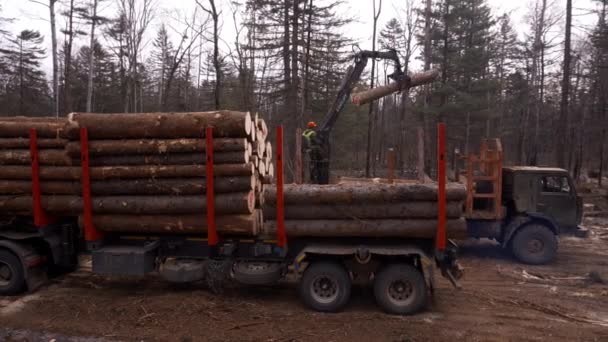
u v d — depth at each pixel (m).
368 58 10.91
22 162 7.22
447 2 26.53
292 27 22.59
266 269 6.83
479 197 10.01
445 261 6.66
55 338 5.63
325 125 10.87
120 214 6.96
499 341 5.63
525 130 36.94
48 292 7.43
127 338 5.61
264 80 23.19
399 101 45.22
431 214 6.37
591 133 33.47
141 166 6.80
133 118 6.78
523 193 10.05
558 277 8.87
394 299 6.46
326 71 23.89
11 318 6.26
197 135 6.75
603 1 22.80
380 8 24.19
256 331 5.77
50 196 7.17
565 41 20.95
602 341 5.70
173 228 6.89
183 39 24.73
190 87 38.25
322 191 6.46
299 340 5.52
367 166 25.34
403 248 6.47
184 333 5.71
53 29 23.12
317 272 6.49
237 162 6.63
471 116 28.06
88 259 9.38
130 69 25.97
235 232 6.79
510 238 10.06
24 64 41.88
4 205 7.23
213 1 15.84
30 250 7.41
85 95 37.31
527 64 36.88
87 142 6.77
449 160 36.88
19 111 37.00
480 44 28.95
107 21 26.20
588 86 32.78
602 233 13.27
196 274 6.93
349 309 6.66
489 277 8.81
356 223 6.49
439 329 5.94
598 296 7.63
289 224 6.59
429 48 23.45
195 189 6.70
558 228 9.96
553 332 5.96
